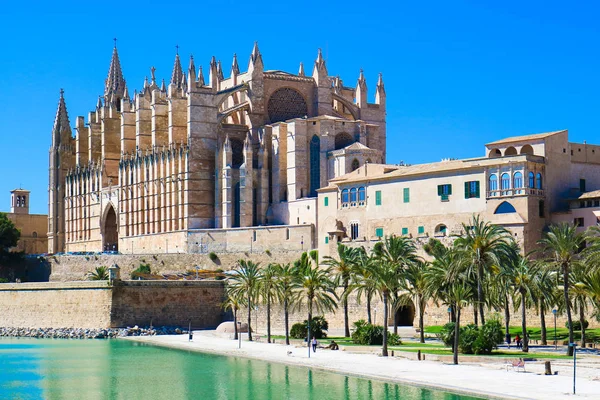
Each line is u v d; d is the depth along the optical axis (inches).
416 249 5246.1
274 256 6806.1
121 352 5029.5
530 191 5132.9
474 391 3171.8
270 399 3395.7
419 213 5644.7
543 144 5270.7
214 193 7810.0
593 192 5191.9
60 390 3777.1
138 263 7450.8
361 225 6063.0
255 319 5979.3
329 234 6161.4
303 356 4416.8
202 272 6761.8
